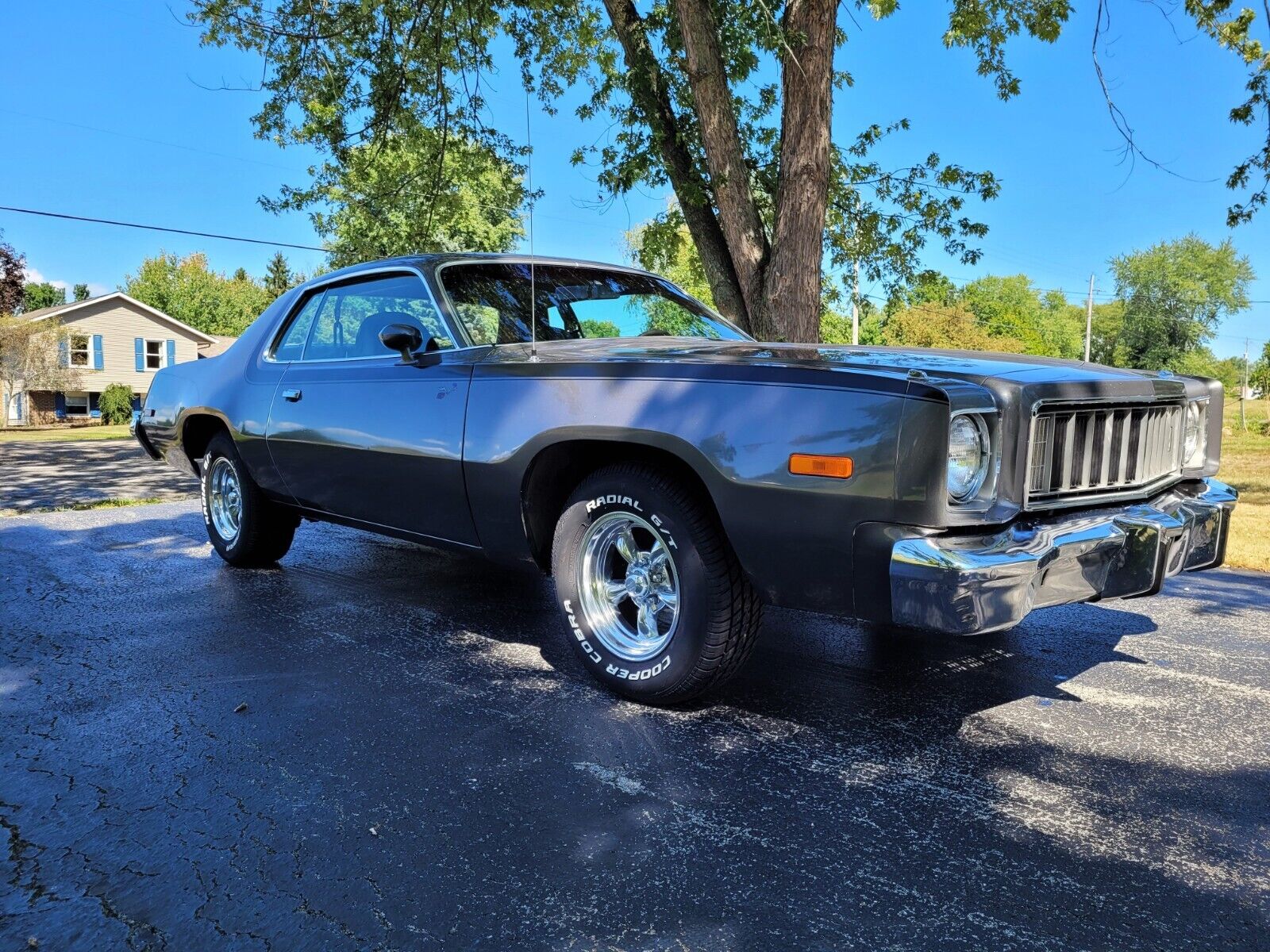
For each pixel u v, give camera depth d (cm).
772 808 228
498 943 171
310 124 1182
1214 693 318
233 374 480
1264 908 185
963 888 192
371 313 401
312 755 258
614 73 1174
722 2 946
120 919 178
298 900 185
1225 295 6856
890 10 650
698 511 277
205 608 423
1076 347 8894
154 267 7606
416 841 210
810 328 812
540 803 229
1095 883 194
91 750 260
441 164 1252
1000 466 245
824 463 244
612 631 310
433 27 1139
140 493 974
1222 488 334
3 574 499
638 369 287
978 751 265
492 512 329
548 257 418
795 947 171
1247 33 998
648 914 181
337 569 516
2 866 197
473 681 323
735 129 852
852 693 316
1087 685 326
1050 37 963
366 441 375
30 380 3606
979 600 226
